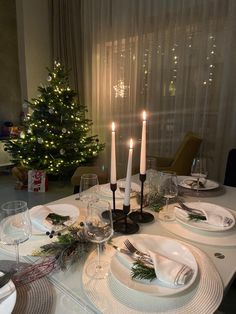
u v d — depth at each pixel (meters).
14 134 3.92
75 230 0.91
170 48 3.00
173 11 2.91
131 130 3.51
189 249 0.84
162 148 3.25
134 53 3.32
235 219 1.09
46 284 0.71
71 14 3.84
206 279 0.71
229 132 2.74
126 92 3.51
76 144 3.53
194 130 2.94
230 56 2.58
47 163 3.41
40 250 0.86
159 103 3.19
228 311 1.49
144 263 0.75
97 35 3.67
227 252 0.87
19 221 0.84
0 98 4.26
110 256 0.83
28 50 4.04
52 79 3.50
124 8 3.30
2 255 0.85
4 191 3.45
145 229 1.03
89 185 1.29
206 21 2.69
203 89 2.83
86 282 0.71
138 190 1.40
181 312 0.61
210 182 1.65
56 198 3.19
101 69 3.72
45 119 3.45
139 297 0.65
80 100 4.09
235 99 2.62
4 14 4.10
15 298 0.63
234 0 2.48
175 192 1.17
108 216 0.81
